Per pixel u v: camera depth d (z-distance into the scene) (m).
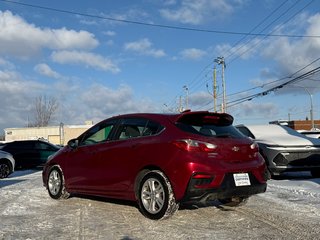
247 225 6.20
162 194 6.38
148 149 6.68
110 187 7.32
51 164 8.82
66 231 5.94
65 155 8.47
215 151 6.30
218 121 6.92
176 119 6.63
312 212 7.07
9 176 15.42
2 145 19.94
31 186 11.06
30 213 7.20
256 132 12.31
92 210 7.40
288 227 6.07
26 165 19.62
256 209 7.32
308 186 10.04
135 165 6.84
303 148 11.12
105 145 7.55
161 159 6.41
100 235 5.71
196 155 6.17
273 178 12.30
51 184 8.77
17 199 8.70
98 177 7.57
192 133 6.37
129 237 5.61
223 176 6.20
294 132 12.51
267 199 8.31
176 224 6.27
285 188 9.76
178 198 6.18
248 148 6.70
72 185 8.23
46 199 8.67
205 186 6.08
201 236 5.62
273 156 11.08
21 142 19.88
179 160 6.18
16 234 5.78
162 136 6.59
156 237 5.59
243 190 6.39
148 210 6.58
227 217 6.71
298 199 8.30
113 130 7.59
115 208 7.53
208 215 6.84
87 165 7.86
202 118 6.72
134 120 7.30
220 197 6.24
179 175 6.15
